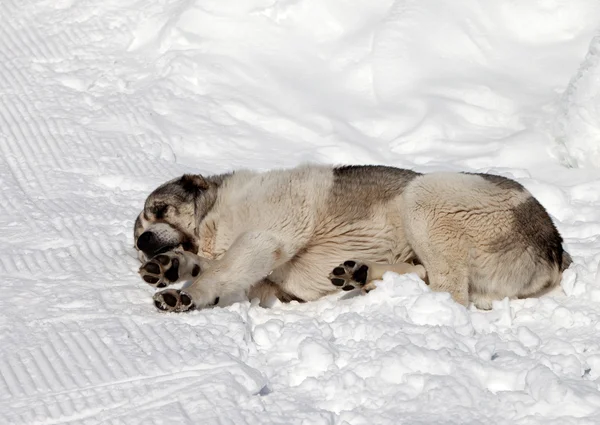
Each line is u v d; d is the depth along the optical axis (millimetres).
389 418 5770
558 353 6680
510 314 7578
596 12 14891
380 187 8406
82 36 16219
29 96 14203
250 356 6863
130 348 6926
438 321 7125
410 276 7652
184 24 15719
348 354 6605
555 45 14633
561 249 8375
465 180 8141
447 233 8023
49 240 9617
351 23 15250
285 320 7684
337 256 8406
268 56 15039
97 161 12133
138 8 16859
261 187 8414
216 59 14992
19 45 16016
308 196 8305
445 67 14266
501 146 12570
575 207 10914
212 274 7918
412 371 6242
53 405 6113
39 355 6867
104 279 8594
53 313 7688
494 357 6551
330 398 6133
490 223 7961
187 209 8625
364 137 13117
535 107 13406
